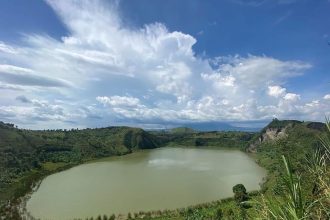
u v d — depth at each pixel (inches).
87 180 6574.8
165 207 4335.6
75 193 5433.1
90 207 4547.2
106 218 3912.4
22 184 6254.9
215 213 3641.7
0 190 5925.2
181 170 7406.5
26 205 4808.1
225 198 4626.0
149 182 6038.4
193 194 4995.1
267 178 5590.6
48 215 4281.5
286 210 246.7
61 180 6712.6
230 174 6683.1
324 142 300.0
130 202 4677.7
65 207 4606.3
